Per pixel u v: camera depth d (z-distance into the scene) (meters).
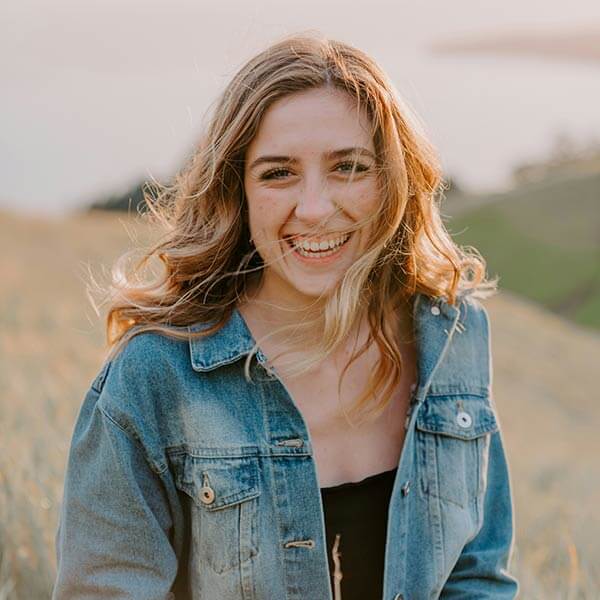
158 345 2.18
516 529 5.32
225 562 2.18
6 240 26.70
